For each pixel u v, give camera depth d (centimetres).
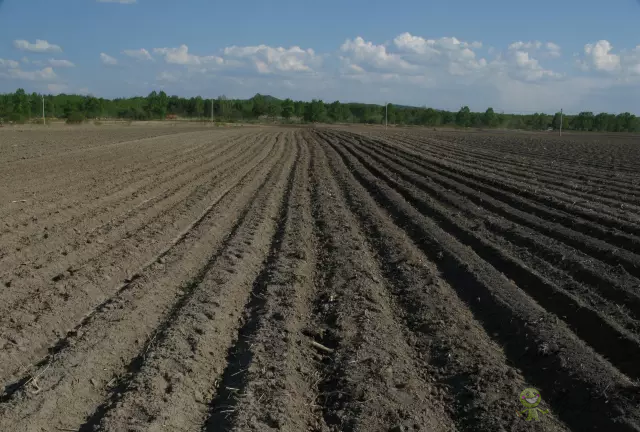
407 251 1058
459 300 820
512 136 6712
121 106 11106
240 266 948
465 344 658
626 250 1032
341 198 1712
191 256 1005
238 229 1219
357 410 514
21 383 557
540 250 1053
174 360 598
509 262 970
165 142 3825
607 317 708
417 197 1661
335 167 2556
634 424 478
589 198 1678
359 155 3188
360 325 709
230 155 3028
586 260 972
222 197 1650
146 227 1206
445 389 570
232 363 616
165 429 480
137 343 659
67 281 826
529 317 711
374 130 7731
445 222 1335
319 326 716
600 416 504
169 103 11738
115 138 4091
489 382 569
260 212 1421
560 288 824
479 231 1226
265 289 844
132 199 1484
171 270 910
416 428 490
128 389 539
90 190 1597
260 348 632
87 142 3562
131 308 738
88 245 1029
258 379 561
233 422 486
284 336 666
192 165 2433
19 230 1088
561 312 761
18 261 917
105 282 852
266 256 1048
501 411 518
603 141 5575
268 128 7738
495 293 804
